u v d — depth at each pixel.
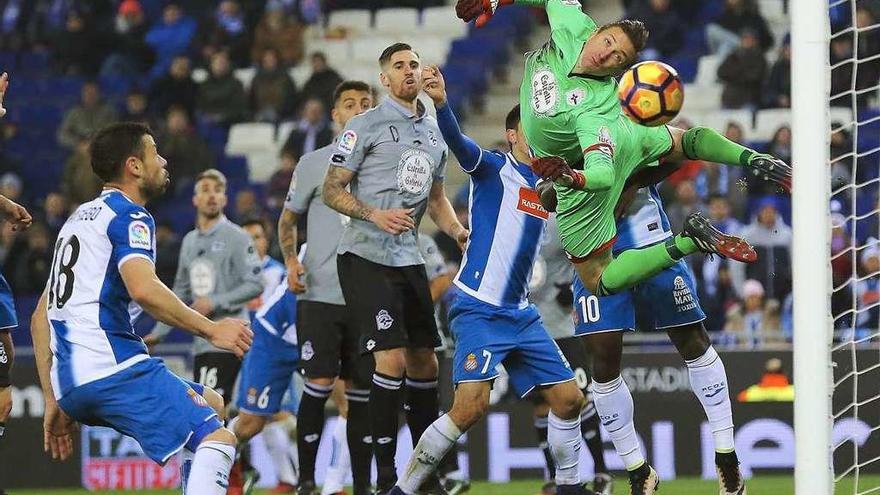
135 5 53.62
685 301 19.39
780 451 32.22
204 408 15.02
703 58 49.12
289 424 30.16
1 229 43.00
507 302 19.28
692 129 18.27
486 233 19.27
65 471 32.97
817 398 14.71
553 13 17.66
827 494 14.64
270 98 49.47
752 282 35.53
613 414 20.00
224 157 48.12
